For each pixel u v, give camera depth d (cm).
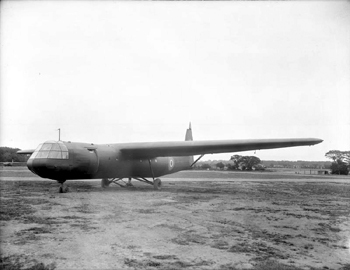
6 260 589
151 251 658
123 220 941
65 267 561
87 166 1616
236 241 751
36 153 1504
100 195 1539
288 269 580
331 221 1012
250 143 1708
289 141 1673
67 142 1585
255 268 580
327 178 3847
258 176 4206
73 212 1049
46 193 1589
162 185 2352
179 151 1864
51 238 732
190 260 611
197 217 1019
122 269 558
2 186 2014
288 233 844
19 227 829
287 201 1497
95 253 637
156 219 967
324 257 651
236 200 1470
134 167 1962
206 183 2652
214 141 1755
